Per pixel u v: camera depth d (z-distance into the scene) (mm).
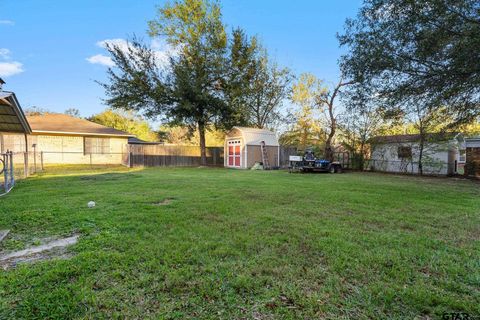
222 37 17531
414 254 2867
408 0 6094
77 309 1851
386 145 16812
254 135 18281
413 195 6879
